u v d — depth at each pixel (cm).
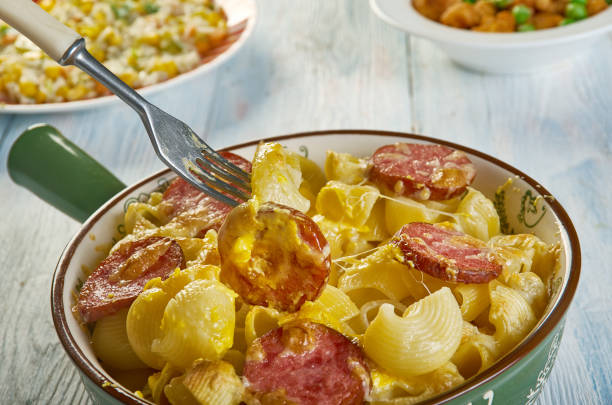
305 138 52
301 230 40
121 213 49
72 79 74
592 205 60
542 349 40
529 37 69
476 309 43
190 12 86
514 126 68
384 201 49
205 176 46
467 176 48
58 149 52
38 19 45
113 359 44
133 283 44
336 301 43
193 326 40
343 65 80
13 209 64
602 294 53
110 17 83
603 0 75
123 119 73
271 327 43
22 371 52
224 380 39
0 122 73
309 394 39
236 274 41
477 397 38
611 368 49
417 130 68
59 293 44
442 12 76
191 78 72
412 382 40
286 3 95
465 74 77
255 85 78
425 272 43
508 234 49
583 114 69
